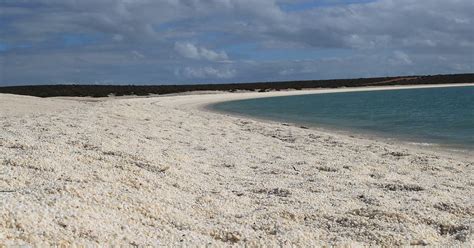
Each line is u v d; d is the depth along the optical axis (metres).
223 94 88.62
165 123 19.45
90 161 8.59
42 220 4.93
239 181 9.30
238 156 12.59
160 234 5.50
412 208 7.43
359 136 21.53
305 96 85.31
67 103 33.28
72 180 7.26
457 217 7.28
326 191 8.66
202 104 54.41
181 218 6.33
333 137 18.92
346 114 37.66
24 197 5.59
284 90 117.06
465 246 5.91
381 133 23.05
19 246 4.22
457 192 9.10
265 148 14.65
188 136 16.17
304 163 11.77
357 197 8.17
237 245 5.52
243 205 7.47
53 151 9.04
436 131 23.92
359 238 6.10
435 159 13.62
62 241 4.59
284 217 6.85
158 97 73.31
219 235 5.87
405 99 66.44
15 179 6.82
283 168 10.97
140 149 11.16
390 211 7.14
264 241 5.66
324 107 48.84
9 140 9.89
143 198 6.66
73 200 5.75
